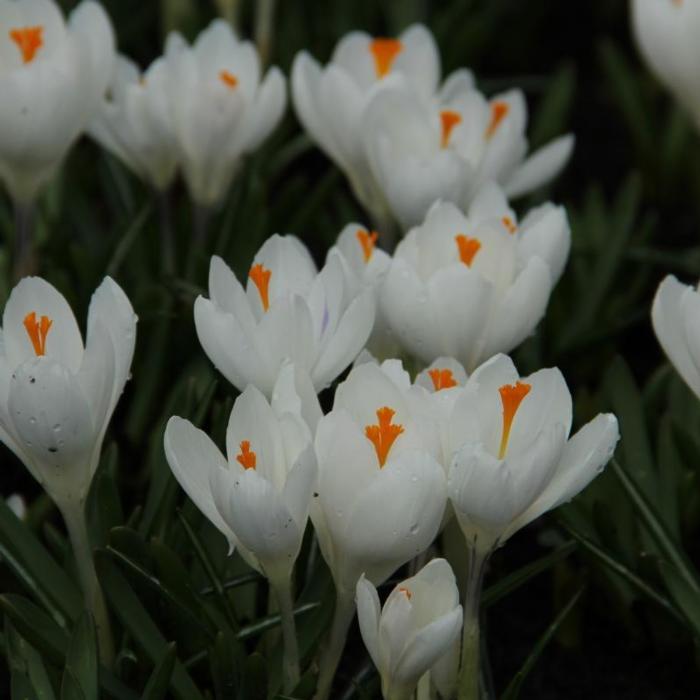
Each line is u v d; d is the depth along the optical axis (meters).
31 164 0.97
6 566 0.93
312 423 0.82
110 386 0.82
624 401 0.96
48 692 0.85
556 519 0.90
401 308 0.87
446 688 0.84
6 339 0.83
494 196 0.93
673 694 0.93
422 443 0.81
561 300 1.08
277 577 0.81
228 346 0.83
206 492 0.81
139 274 1.06
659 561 0.87
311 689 0.83
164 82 1.01
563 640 0.95
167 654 0.83
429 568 0.80
